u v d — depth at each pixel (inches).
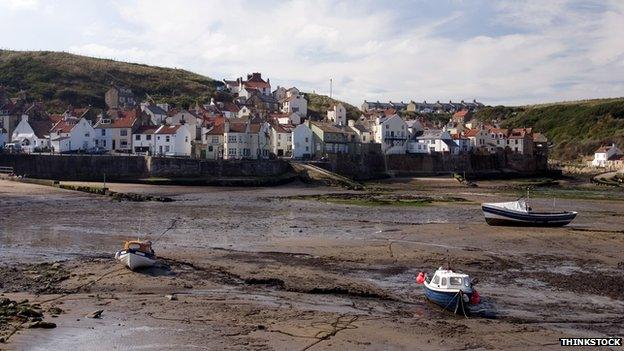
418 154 5659.5
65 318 967.6
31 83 6747.1
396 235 1955.0
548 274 1423.5
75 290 1158.3
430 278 1315.2
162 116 5403.5
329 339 905.5
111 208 2546.8
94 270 1323.8
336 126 5762.8
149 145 4633.4
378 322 1004.6
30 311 968.9
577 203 3326.8
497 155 6146.7
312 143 5344.5
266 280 1277.1
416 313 1078.4
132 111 4896.7
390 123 5969.5
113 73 7618.1
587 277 1398.9
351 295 1192.8
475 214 2659.9
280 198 3243.1
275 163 4409.5
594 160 7495.1
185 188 3671.3
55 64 7347.4
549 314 1099.3
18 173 3612.2
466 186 4635.8
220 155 4820.4
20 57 7381.9
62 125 4552.2
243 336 906.1
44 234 1818.4
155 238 1806.1
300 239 1838.1
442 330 973.8
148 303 1079.0
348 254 1600.6
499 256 1630.2
